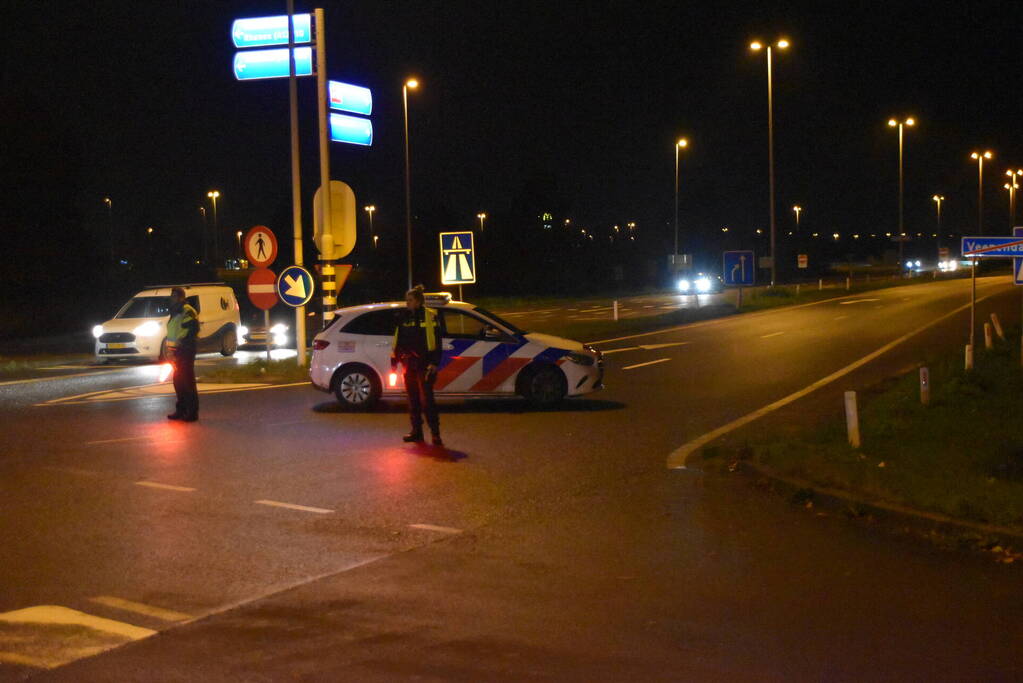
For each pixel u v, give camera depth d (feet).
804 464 32.01
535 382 49.96
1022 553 23.47
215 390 59.77
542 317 148.25
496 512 28.32
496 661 16.93
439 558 23.61
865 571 22.40
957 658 17.01
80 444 40.29
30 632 18.54
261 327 128.36
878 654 17.21
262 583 21.63
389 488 31.60
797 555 23.76
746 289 238.68
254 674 16.42
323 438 41.60
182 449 39.01
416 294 39.68
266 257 69.26
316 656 17.22
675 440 40.70
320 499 30.04
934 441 36.63
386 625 18.85
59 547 24.67
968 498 26.81
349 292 215.31
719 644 17.74
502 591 21.01
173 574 22.33
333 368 50.55
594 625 18.81
